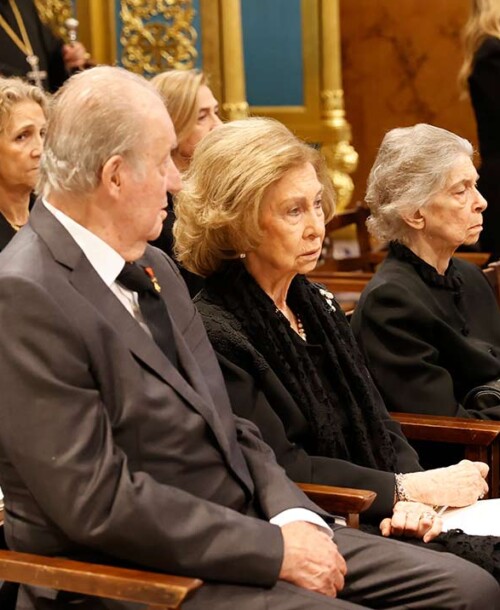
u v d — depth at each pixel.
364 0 16.86
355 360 5.97
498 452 6.41
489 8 10.74
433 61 16.77
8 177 6.62
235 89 13.24
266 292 5.71
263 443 5.23
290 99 14.08
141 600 4.23
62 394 4.41
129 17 12.82
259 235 5.50
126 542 4.42
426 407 6.50
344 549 5.11
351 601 5.06
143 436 4.62
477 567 5.06
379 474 5.63
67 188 4.63
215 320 5.55
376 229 6.87
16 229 6.73
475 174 6.65
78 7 12.71
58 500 4.39
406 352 6.56
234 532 4.59
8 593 5.19
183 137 8.17
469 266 7.24
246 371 5.50
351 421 5.77
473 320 7.06
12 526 4.68
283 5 13.89
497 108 10.67
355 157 14.16
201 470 4.81
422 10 16.69
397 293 6.59
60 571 4.32
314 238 5.57
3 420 4.43
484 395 6.65
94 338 4.54
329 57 13.91
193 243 5.63
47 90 9.57
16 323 4.43
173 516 4.50
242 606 4.59
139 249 4.80
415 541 5.50
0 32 9.35
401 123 17.03
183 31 12.95
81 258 4.66
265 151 5.45
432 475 5.70
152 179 4.68
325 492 5.29
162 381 4.71
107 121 4.58
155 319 4.89
